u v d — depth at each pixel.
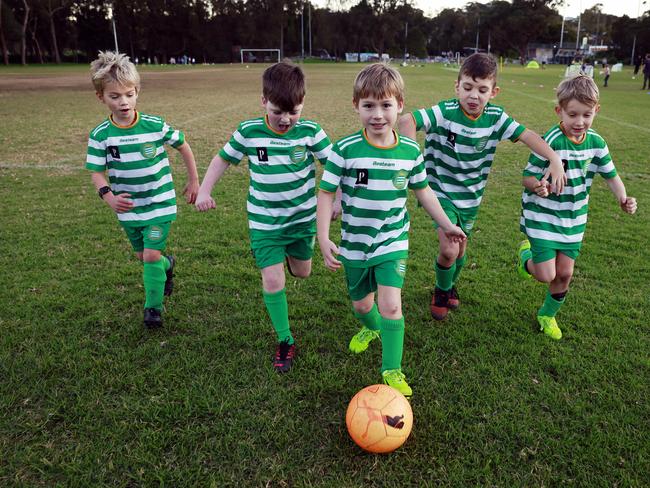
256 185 2.95
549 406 2.61
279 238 2.97
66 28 64.50
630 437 2.41
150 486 2.15
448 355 3.06
